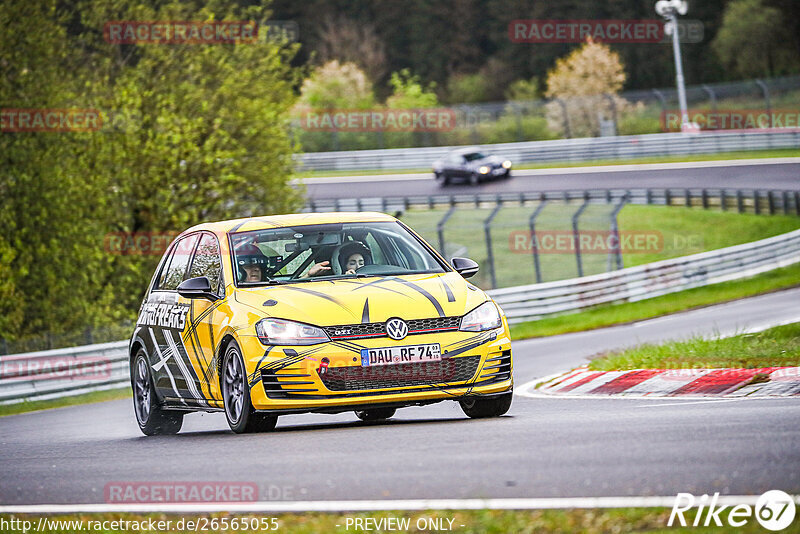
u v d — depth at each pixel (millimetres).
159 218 108562
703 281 110625
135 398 36844
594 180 182750
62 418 51906
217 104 114625
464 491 18219
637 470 19016
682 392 35500
